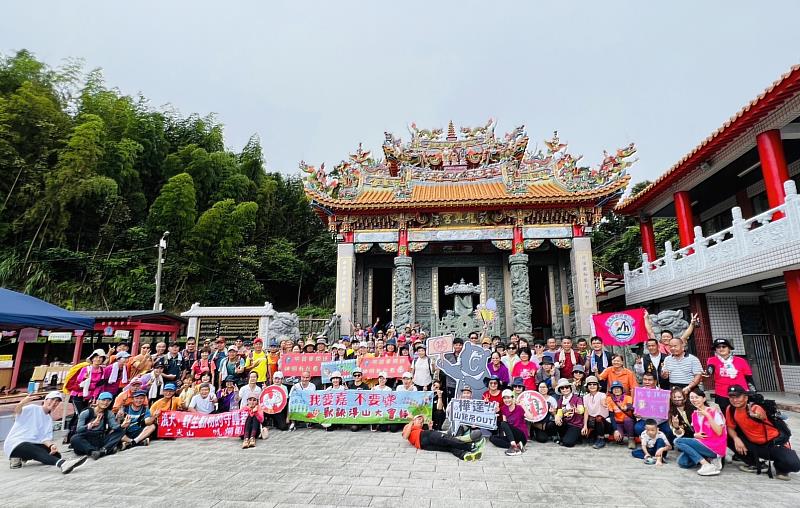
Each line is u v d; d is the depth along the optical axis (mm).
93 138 28062
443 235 23328
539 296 28406
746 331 17750
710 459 7680
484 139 27250
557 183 23594
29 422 8641
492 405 9500
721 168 17984
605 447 9562
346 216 23672
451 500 6266
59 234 28250
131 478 7504
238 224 36344
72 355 25312
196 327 19906
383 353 13492
